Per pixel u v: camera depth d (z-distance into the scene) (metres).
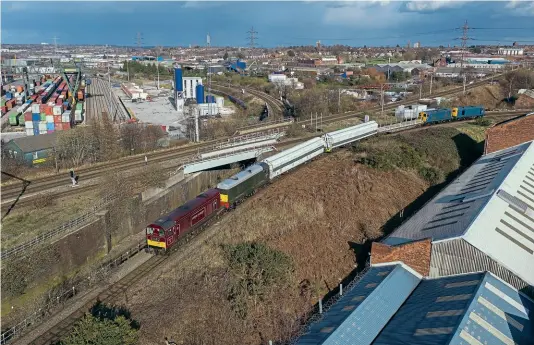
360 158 68.25
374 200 56.81
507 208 40.44
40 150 64.62
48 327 31.61
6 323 33.81
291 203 52.94
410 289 33.59
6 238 39.88
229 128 84.44
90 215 44.06
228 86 165.12
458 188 51.53
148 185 52.72
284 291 38.78
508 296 30.06
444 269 34.34
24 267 36.12
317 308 37.59
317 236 48.25
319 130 88.62
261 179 56.75
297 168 66.06
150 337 30.86
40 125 97.38
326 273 43.09
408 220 45.25
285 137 82.19
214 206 49.09
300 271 42.69
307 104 104.00
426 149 71.75
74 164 60.03
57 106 97.38
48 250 38.16
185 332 32.31
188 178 59.53
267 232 47.50
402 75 173.12
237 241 45.03
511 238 35.22
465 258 33.28
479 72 168.00
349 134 75.25
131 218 49.09
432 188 64.00
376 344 27.12
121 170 58.09
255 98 132.75
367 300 31.16
